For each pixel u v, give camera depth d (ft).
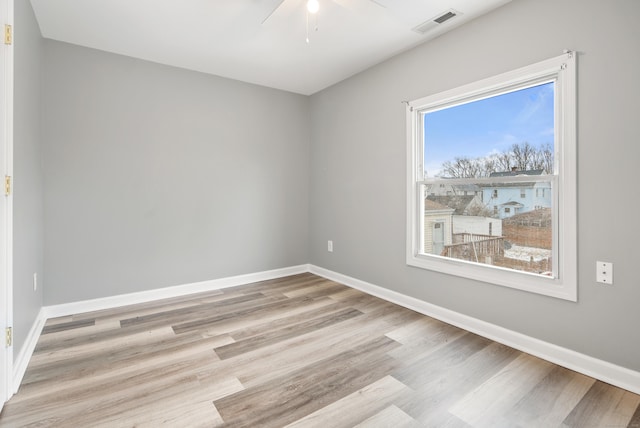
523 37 7.00
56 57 8.96
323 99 13.25
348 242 12.16
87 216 9.50
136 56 10.06
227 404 5.39
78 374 6.25
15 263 5.90
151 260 10.56
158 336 7.92
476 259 8.29
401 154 9.92
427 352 7.13
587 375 6.18
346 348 7.32
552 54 6.56
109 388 5.81
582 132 6.21
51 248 8.99
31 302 7.35
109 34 8.70
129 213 10.14
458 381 6.04
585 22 6.10
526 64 6.96
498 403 5.41
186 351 7.18
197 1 7.25
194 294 11.20
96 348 7.30
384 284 10.68
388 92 10.29
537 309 6.95
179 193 11.03
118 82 9.87
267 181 13.04
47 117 8.85
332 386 5.89
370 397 5.57
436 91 8.84
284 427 4.86
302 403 5.42
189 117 11.14
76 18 7.90
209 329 8.34
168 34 8.72
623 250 5.77
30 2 7.21
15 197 5.88
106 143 9.73
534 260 7.14
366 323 8.70
